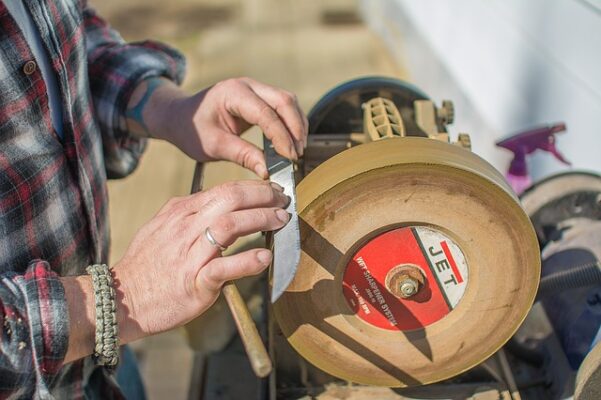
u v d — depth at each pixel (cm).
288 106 127
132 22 563
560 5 235
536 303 129
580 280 121
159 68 155
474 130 343
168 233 104
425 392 111
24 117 113
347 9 581
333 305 101
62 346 101
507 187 94
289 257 92
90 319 104
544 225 139
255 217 96
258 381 141
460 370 106
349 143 126
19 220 114
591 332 117
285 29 545
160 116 147
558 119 243
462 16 349
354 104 138
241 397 143
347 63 489
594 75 212
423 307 102
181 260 101
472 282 100
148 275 104
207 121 138
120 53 154
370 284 101
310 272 99
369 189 93
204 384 149
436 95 408
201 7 588
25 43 110
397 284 100
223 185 102
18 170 113
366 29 542
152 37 537
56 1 122
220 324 148
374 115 119
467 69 350
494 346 104
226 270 98
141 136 155
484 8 317
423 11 420
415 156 92
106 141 155
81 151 130
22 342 99
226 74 477
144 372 285
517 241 95
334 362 105
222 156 139
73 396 133
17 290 101
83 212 132
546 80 252
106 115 152
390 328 103
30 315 99
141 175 389
